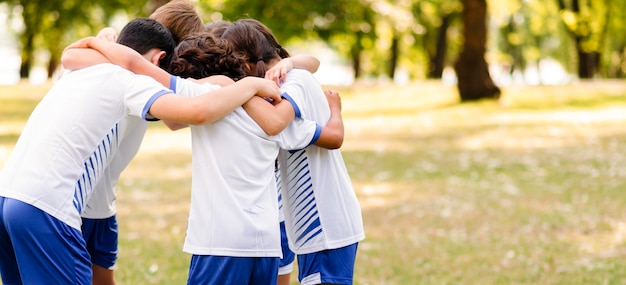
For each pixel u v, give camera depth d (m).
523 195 8.68
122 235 6.77
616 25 32.00
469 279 5.39
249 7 23.05
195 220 3.08
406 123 16.16
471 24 18.53
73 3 28.11
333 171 3.51
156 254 6.06
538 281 5.29
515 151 12.16
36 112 3.30
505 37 37.47
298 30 23.30
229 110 3.04
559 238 6.63
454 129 15.02
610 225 7.05
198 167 3.11
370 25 25.19
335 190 3.49
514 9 26.67
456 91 20.09
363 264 5.81
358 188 9.28
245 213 3.03
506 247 6.34
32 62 36.72
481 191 8.98
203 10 23.34
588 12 29.92
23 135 3.28
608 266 5.64
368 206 8.20
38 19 28.66
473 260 5.92
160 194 8.84
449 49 36.69
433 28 33.59
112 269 3.92
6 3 28.22
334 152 3.55
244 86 3.09
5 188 3.17
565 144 12.76
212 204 3.04
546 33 38.88
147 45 3.44
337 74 61.44
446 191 9.02
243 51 3.48
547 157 11.45
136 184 9.48
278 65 3.44
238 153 3.07
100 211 3.77
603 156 11.41
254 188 3.08
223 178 3.05
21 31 31.92
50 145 3.17
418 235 6.83
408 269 5.67
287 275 4.05
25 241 3.11
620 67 39.94
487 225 7.19
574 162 10.95
